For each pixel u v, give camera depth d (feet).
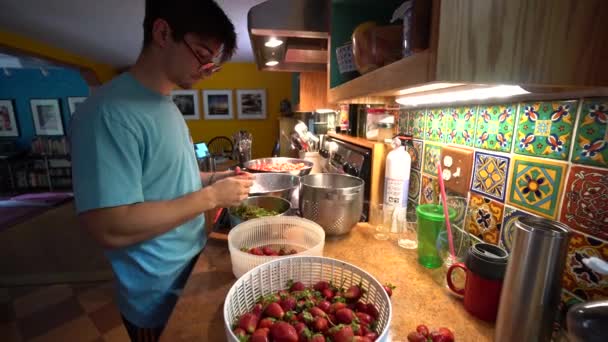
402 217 3.36
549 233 1.47
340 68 3.35
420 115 3.51
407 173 3.43
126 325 3.00
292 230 3.15
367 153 3.92
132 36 10.61
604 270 1.21
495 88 1.94
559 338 1.72
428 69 1.36
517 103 2.17
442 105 3.06
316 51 5.36
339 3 3.45
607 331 1.06
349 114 5.21
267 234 3.16
